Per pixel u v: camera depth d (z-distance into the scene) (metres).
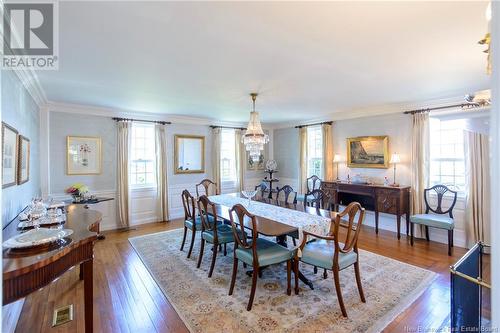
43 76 2.96
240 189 6.68
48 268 1.54
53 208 2.70
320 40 2.15
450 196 4.11
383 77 3.08
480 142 3.73
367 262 3.36
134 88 3.49
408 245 4.01
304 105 4.63
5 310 1.94
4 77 2.18
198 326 2.14
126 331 2.09
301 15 1.79
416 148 4.36
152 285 2.81
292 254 2.64
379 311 2.32
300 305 2.42
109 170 5.02
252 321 2.20
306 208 3.54
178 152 5.85
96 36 2.06
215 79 3.13
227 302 2.48
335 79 3.15
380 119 4.91
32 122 3.49
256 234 2.40
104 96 3.92
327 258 2.38
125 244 4.11
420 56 2.48
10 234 1.97
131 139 5.26
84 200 4.17
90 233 1.96
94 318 2.25
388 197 4.41
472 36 2.09
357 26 1.94
